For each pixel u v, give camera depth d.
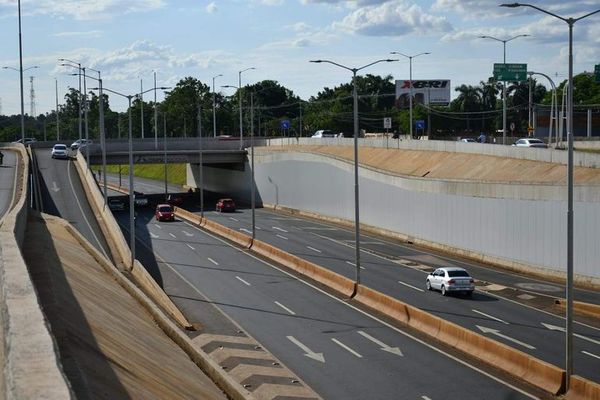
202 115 189.00
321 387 26.08
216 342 32.44
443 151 78.94
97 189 69.25
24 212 40.91
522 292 43.84
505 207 52.97
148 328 24.42
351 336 33.56
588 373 27.08
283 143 115.69
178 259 56.91
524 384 26.08
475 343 30.16
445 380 26.72
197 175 133.00
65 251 34.47
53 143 125.25
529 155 64.50
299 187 93.44
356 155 42.72
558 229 47.84
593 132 114.56
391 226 70.88
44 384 7.71
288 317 37.59
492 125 165.38
